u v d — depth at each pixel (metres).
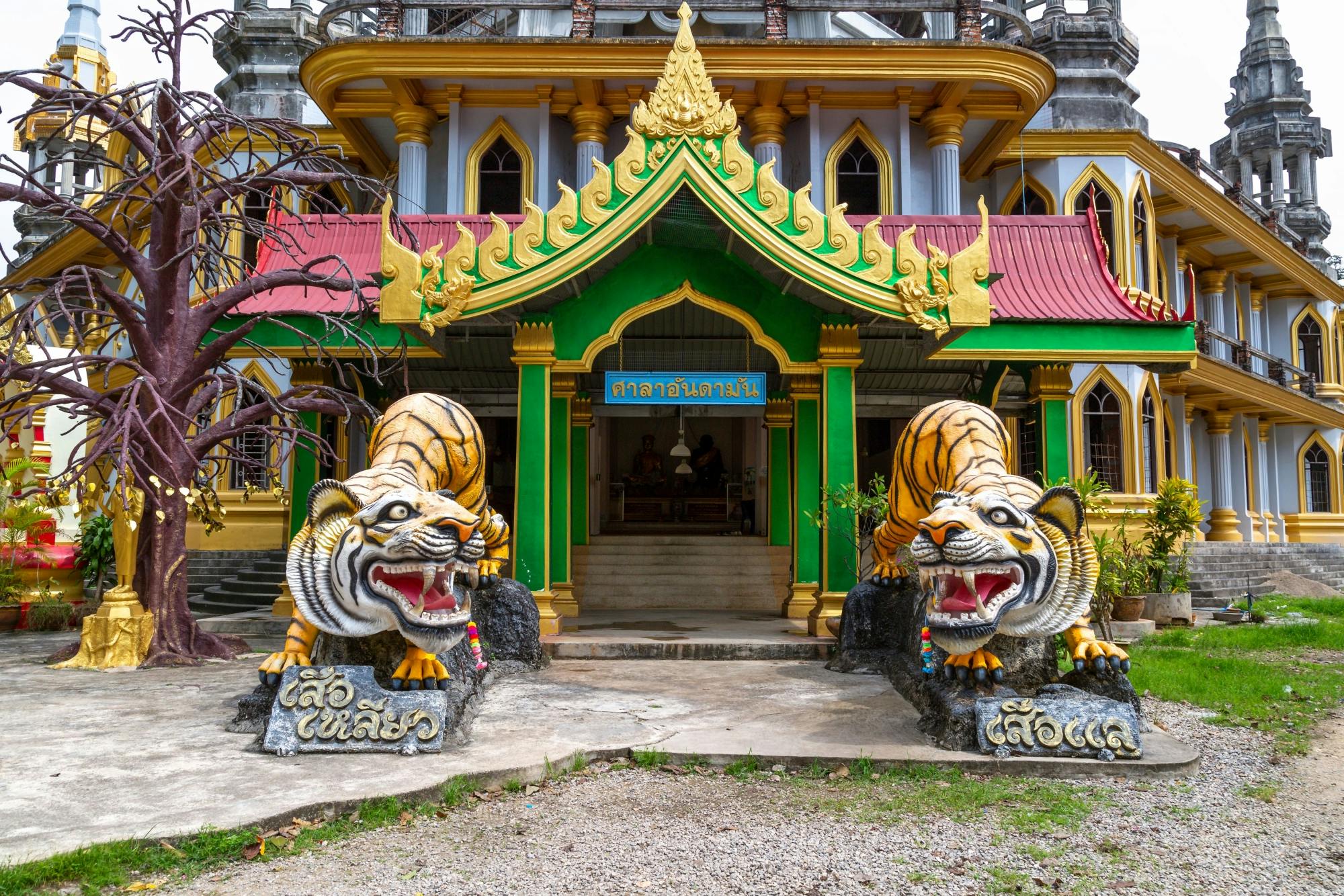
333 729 6.57
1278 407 27.75
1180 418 24.58
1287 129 41.03
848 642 10.66
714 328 14.55
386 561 6.62
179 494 11.49
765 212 10.84
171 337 11.73
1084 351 12.11
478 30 21.98
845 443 11.98
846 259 10.84
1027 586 6.58
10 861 4.44
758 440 23.08
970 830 5.31
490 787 6.03
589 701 8.63
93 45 30.08
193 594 19.38
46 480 12.86
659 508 24.48
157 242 12.12
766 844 5.09
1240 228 26.80
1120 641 13.46
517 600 10.65
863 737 7.15
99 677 10.37
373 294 13.40
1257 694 9.55
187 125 11.55
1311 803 5.91
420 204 18.80
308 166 18.25
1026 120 19.14
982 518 6.59
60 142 27.11
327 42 17.95
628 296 12.02
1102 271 13.40
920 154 19.30
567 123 19.38
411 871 4.68
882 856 4.93
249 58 23.64
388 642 7.32
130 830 4.92
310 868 4.71
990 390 14.87
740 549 18.19
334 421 16.59
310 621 6.80
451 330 13.59
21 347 14.68
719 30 21.14
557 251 10.71
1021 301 12.93
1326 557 29.88
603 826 5.38
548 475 12.03
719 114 10.80
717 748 6.77
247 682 9.95
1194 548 22.34
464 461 9.01
